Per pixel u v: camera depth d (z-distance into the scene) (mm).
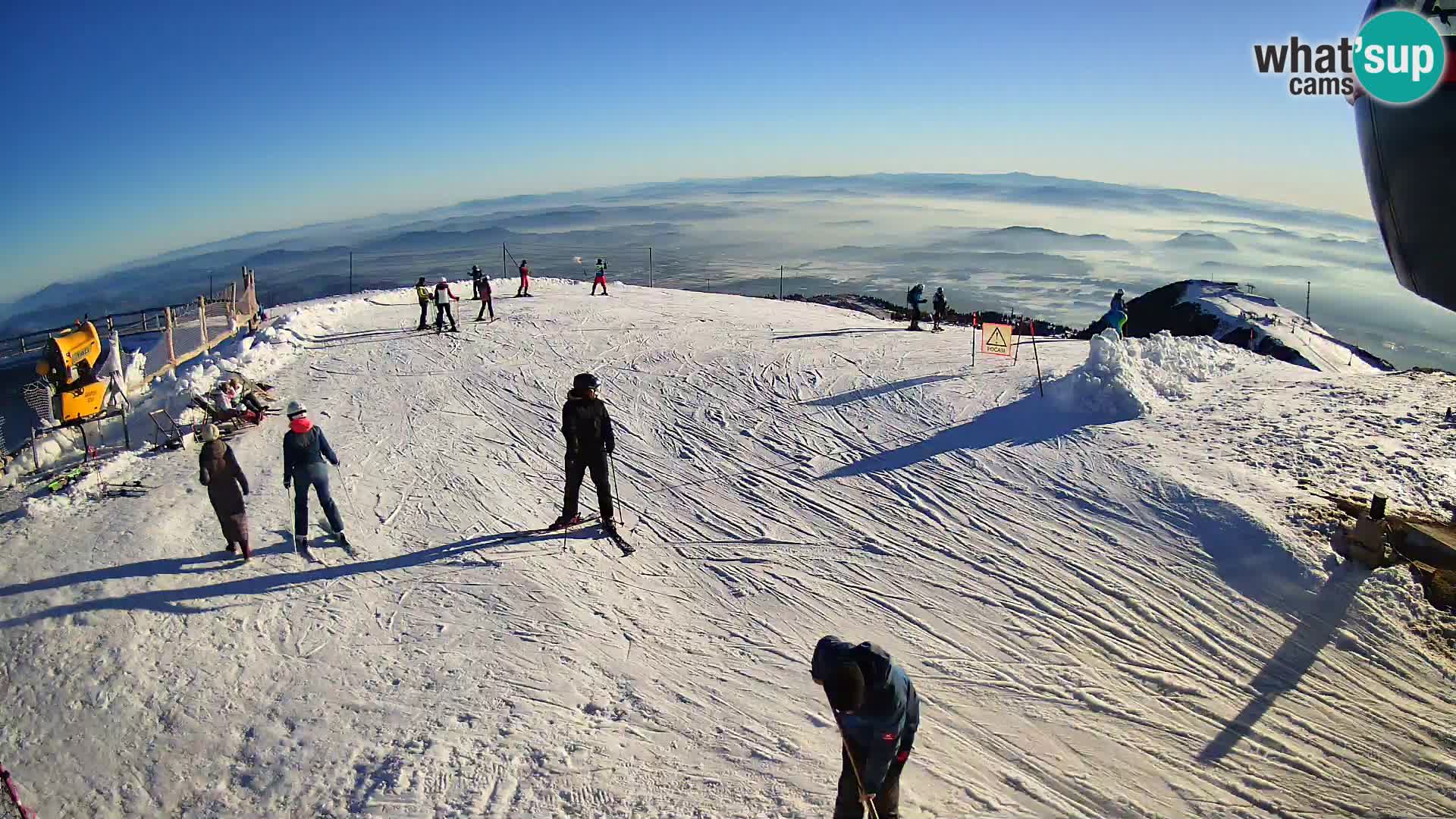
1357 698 6016
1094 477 9930
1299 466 9273
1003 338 15625
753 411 14305
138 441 13859
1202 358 13711
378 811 5348
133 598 8070
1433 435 9836
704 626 7719
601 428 9734
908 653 7098
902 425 12812
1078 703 6273
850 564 8750
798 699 6492
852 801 4605
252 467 12078
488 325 23359
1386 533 7465
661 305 27250
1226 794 5273
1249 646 6711
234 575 8664
